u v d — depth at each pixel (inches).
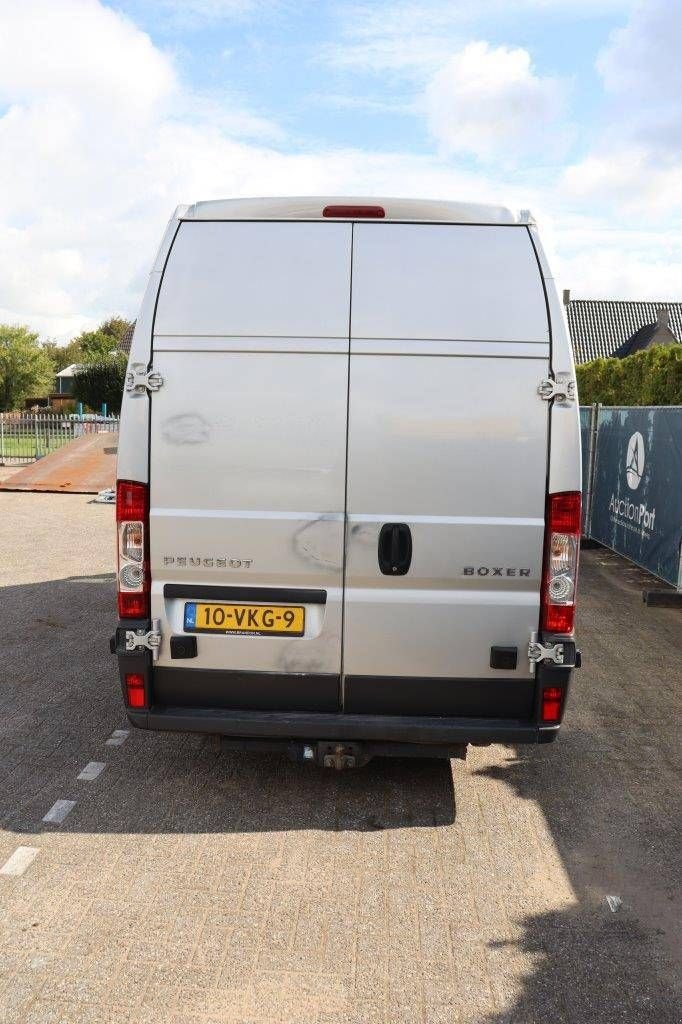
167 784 157.9
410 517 131.5
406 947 112.8
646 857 137.7
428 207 135.1
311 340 130.6
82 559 382.6
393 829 143.8
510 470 130.6
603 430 422.6
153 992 103.0
